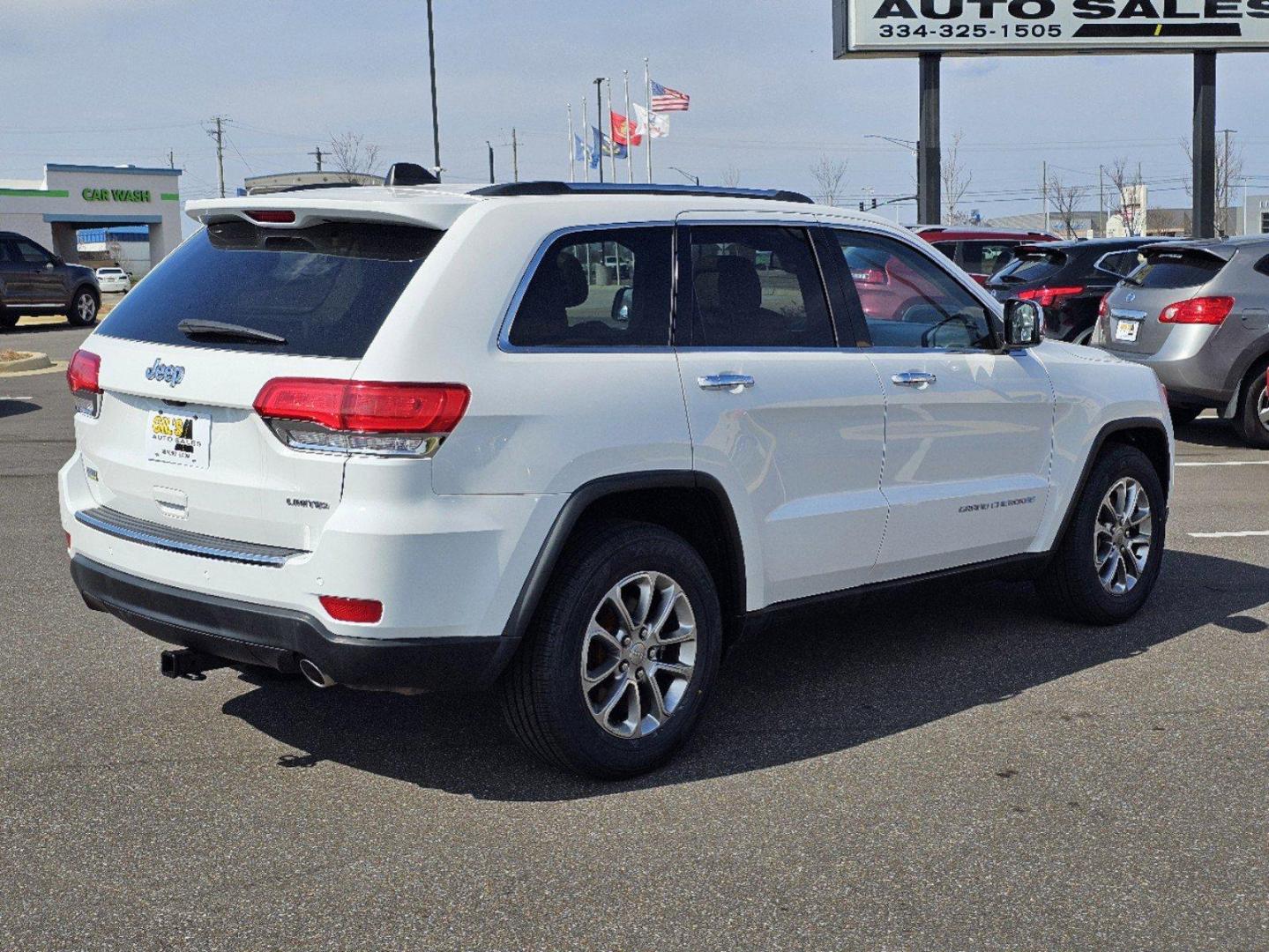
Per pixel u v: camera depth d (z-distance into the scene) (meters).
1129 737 4.55
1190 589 6.62
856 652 5.57
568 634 3.96
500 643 3.80
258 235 4.18
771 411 4.47
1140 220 72.00
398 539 3.62
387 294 3.79
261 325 3.90
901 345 5.07
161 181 51.03
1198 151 27.72
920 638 5.78
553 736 3.99
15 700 4.90
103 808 3.94
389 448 3.63
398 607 3.66
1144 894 3.42
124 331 4.27
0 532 7.88
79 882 3.47
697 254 4.46
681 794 4.07
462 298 3.81
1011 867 3.56
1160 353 11.54
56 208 48.09
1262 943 3.17
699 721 4.50
